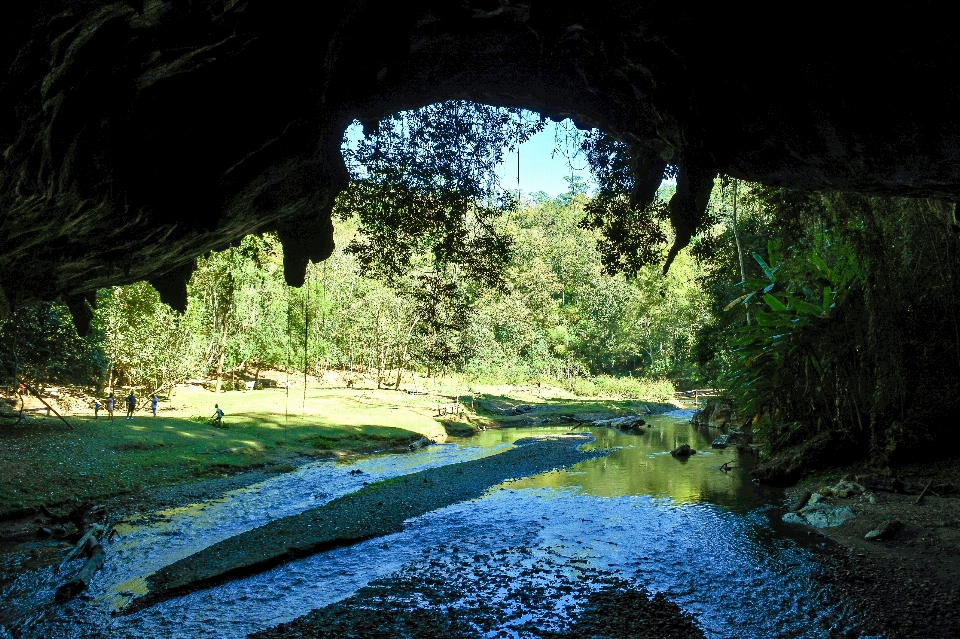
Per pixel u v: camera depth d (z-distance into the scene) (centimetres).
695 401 4906
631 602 777
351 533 1140
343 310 4434
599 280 5928
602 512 1273
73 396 2767
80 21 423
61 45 431
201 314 3416
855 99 600
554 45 856
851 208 1434
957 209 819
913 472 1263
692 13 662
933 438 1288
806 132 676
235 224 859
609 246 1297
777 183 827
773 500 1298
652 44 762
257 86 638
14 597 864
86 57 462
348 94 809
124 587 902
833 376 1469
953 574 795
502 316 5141
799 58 608
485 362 5238
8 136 458
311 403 3198
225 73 601
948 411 1309
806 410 1572
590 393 5097
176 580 899
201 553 1034
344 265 4531
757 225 2239
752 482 1515
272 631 730
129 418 2272
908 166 643
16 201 546
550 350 6156
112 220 651
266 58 615
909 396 1373
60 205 582
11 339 2098
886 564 852
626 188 1280
